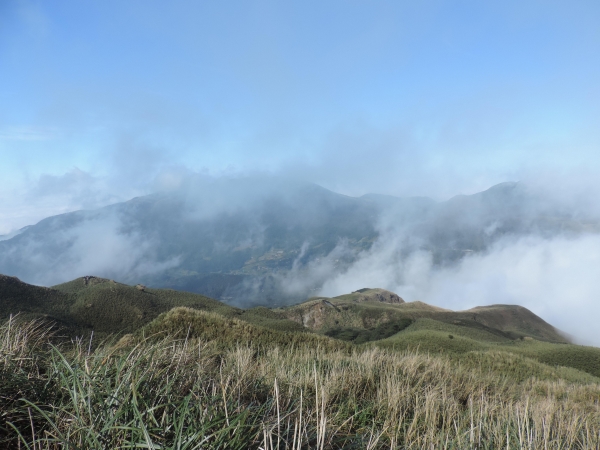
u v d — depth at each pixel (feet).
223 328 56.18
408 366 25.07
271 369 18.25
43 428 8.51
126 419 8.20
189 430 7.71
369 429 12.93
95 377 9.52
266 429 8.39
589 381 63.31
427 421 14.40
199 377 11.17
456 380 25.93
